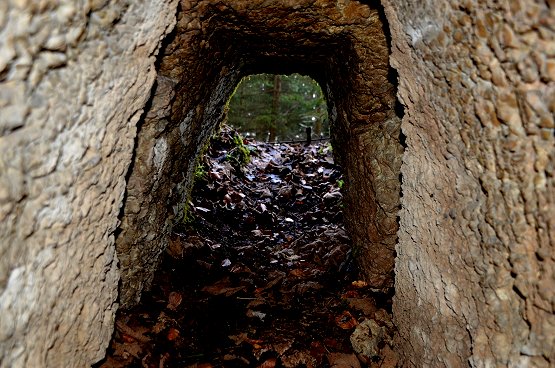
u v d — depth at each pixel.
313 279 3.34
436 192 1.58
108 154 1.40
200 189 4.71
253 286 3.17
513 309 1.17
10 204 0.91
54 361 1.31
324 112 7.86
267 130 9.66
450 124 1.36
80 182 1.23
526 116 0.98
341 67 2.74
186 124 2.76
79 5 0.97
